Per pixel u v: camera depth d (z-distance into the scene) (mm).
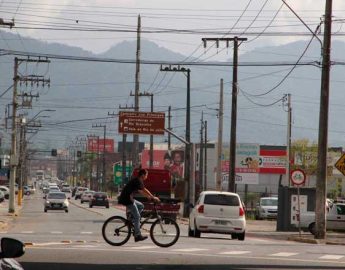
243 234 60031
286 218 83438
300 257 40500
